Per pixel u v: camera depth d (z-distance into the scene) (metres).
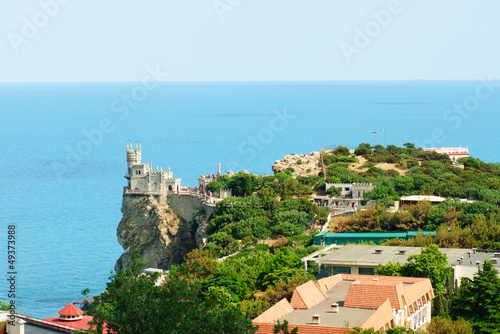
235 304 154.50
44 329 117.06
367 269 166.75
